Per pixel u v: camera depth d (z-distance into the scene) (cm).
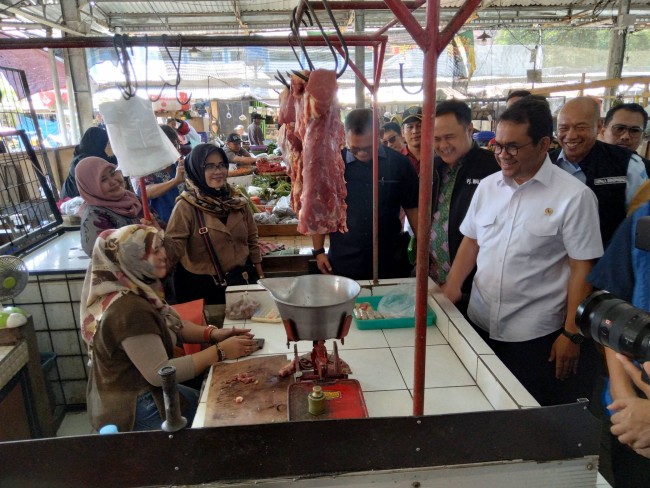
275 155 762
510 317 193
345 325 142
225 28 1155
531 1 1067
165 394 80
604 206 236
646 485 145
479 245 205
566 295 185
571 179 179
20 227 325
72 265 286
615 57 916
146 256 177
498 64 1298
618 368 140
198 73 1291
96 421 178
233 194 288
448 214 244
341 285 158
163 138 202
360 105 997
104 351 171
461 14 79
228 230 275
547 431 87
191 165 271
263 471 85
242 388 156
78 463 81
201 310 222
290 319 139
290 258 328
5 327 217
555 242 182
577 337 175
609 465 201
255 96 1359
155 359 170
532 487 90
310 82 139
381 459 86
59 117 1038
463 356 171
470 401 149
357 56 973
